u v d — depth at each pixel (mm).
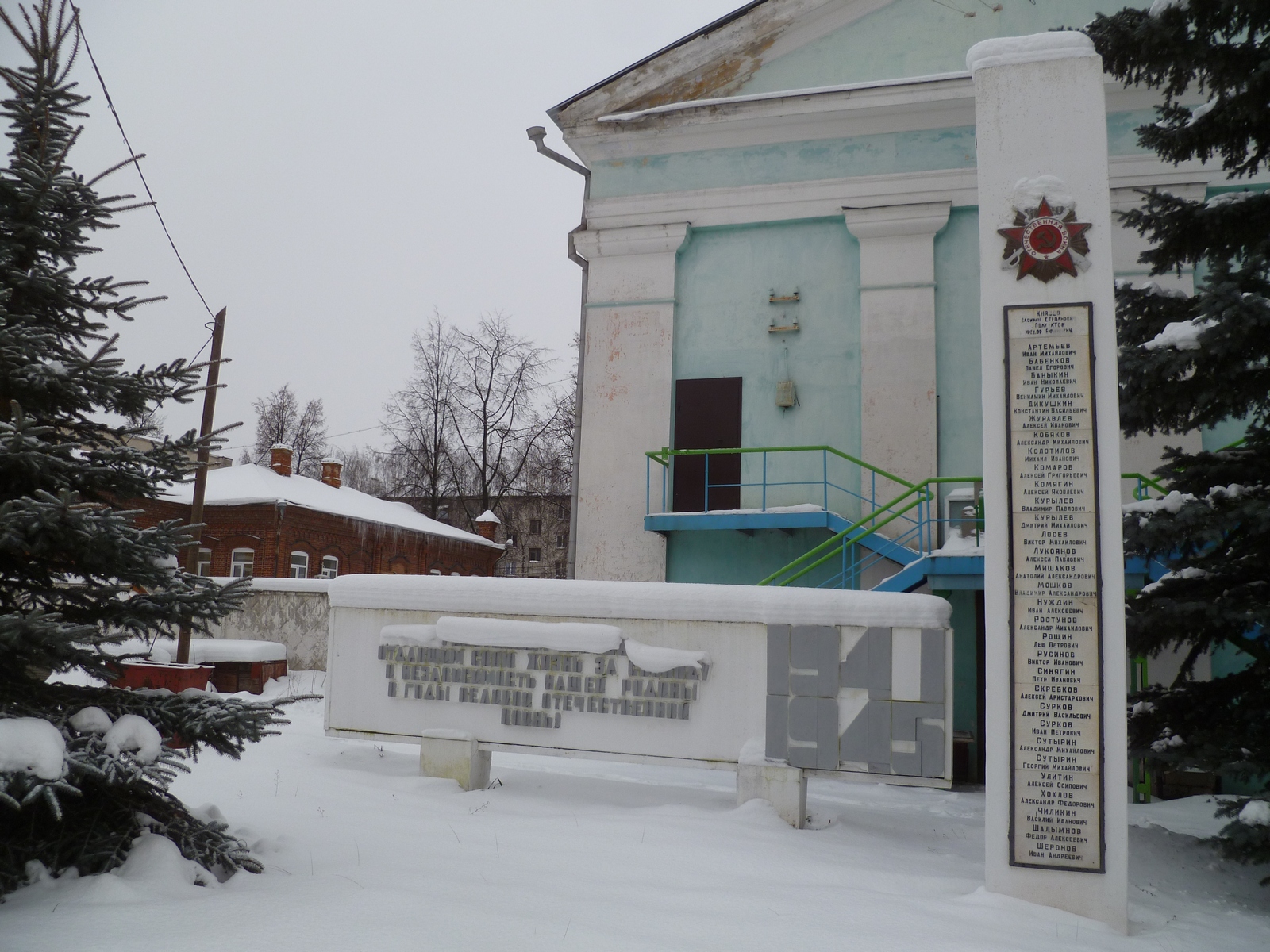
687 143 14898
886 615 7840
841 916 5145
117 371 5293
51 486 5023
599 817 7488
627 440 14547
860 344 13938
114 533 4730
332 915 4508
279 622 19469
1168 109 8117
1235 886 6812
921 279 13766
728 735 8070
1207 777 10945
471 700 8781
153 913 4371
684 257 14906
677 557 14211
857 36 14516
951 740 7590
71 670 5246
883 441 13562
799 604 8008
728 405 14414
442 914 4625
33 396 5121
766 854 6516
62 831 5020
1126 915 5637
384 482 57719
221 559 26578
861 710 7770
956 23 14203
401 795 8078
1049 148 6344
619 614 8508
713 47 14820
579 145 15281
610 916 4824
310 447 49062
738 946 4527
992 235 6363
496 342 38594
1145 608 7344
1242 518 6688
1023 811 5863
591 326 14945
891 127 14125
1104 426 6043
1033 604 6000
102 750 4711
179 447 5395
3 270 5125
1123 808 5734
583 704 8461
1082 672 5891
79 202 5438
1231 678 7430
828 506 13742
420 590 9086
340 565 29453
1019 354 6203
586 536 14469
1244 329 6711
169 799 5395
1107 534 5957
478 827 6945
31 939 3992
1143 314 7934
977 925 5266
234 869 5211
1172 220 7902
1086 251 6199
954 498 12828
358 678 9109
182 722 5125
